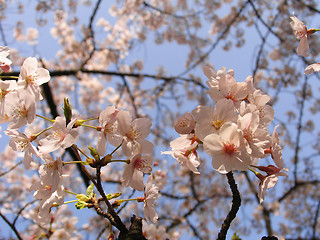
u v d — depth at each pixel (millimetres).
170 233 7008
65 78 8891
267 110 1856
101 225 6930
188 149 1816
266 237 1648
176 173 8438
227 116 1701
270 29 7152
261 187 1783
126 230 1620
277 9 8828
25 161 1718
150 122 1759
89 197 1818
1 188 6926
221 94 1832
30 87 1974
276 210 7363
